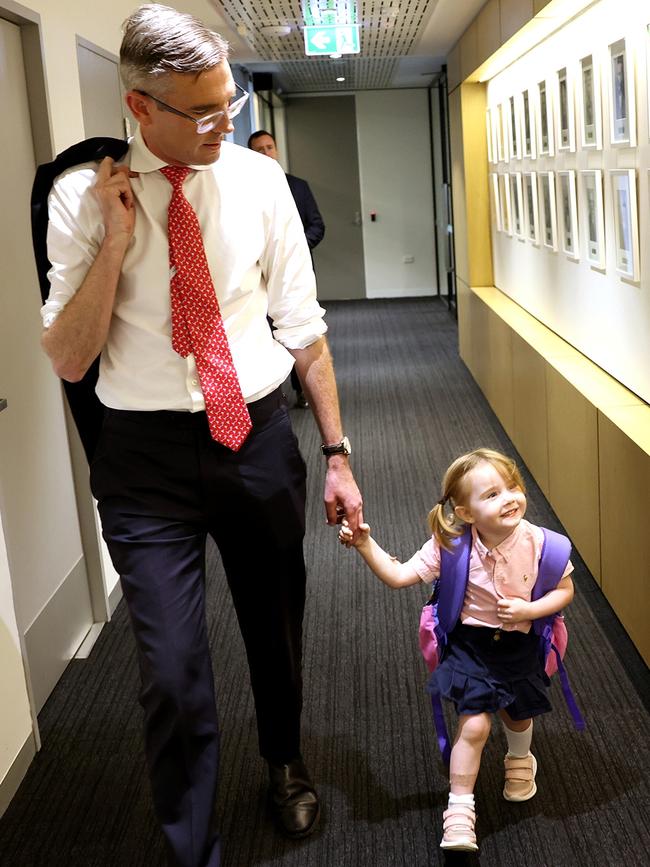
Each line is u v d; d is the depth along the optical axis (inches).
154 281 74.0
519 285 252.8
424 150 507.8
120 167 72.2
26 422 119.6
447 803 97.5
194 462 77.5
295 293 81.3
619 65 138.7
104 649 135.9
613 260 152.8
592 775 100.5
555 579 89.4
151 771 77.9
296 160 511.8
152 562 77.2
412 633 135.3
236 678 125.2
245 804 98.7
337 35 250.8
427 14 247.4
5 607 102.3
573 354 181.3
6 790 99.7
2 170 113.0
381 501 193.9
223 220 74.7
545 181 203.3
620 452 124.1
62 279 72.9
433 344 378.3
